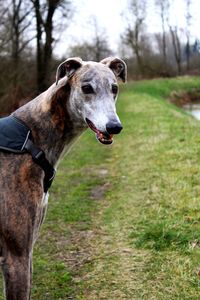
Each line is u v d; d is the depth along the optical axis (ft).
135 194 21.94
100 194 23.43
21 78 58.59
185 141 30.71
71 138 11.69
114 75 11.81
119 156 31.55
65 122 11.41
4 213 10.44
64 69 11.62
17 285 10.41
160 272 14.37
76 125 11.50
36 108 11.44
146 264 15.01
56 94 11.28
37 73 64.64
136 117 49.26
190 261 14.65
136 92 92.58
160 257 15.24
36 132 11.21
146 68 149.18
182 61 185.68
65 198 22.93
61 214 20.54
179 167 24.58
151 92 96.63
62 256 16.46
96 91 11.11
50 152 11.32
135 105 63.57
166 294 13.24
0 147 10.82
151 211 19.10
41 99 11.55
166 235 16.37
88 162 30.91
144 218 18.42
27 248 10.54
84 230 18.60
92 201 22.29
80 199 22.66
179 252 15.37
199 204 19.01
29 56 64.80
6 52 55.26
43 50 65.21
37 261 16.10
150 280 14.06
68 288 14.28
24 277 10.45
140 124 42.96
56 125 11.28
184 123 39.52
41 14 63.87
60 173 28.09
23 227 10.43
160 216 18.37
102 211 20.66
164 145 30.73
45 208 11.35
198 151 27.17
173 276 14.01
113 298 13.43
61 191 24.26
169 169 24.72
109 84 11.35
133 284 13.98
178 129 36.24
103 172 27.96
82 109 11.21
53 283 14.62
